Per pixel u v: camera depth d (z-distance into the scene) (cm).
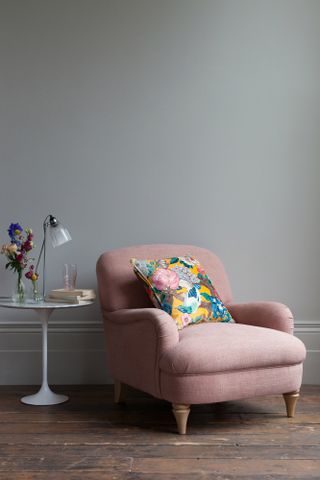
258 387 304
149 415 329
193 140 406
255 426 309
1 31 400
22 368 400
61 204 403
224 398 296
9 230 367
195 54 406
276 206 408
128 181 404
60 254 403
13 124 401
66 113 403
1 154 401
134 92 405
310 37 409
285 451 273
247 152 408
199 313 333
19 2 401
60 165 403
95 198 404
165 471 251
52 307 338
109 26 404
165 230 405
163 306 328
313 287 409
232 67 407
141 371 313
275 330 328
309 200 409
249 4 408
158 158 405
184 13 406
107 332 349
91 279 404
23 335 401
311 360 405
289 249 409
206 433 297
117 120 404
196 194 406
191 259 356
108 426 309
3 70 401
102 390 385
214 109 407
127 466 255
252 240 408
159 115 405
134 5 405
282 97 409
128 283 350
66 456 266
